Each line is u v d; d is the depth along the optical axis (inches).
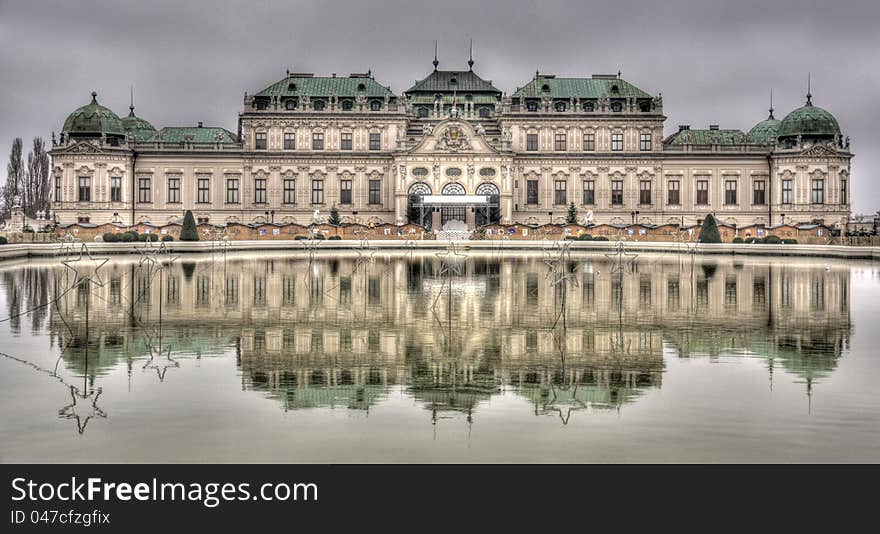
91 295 1855.3
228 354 1154.7
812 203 5689.0
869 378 1003.3
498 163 5615.2
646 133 5831.7
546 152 5792.3
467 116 6048.2
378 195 5787.4
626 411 855.1
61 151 5565.9
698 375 1023.6
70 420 821.9
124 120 6402.6
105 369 1050.7
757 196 5841.5
